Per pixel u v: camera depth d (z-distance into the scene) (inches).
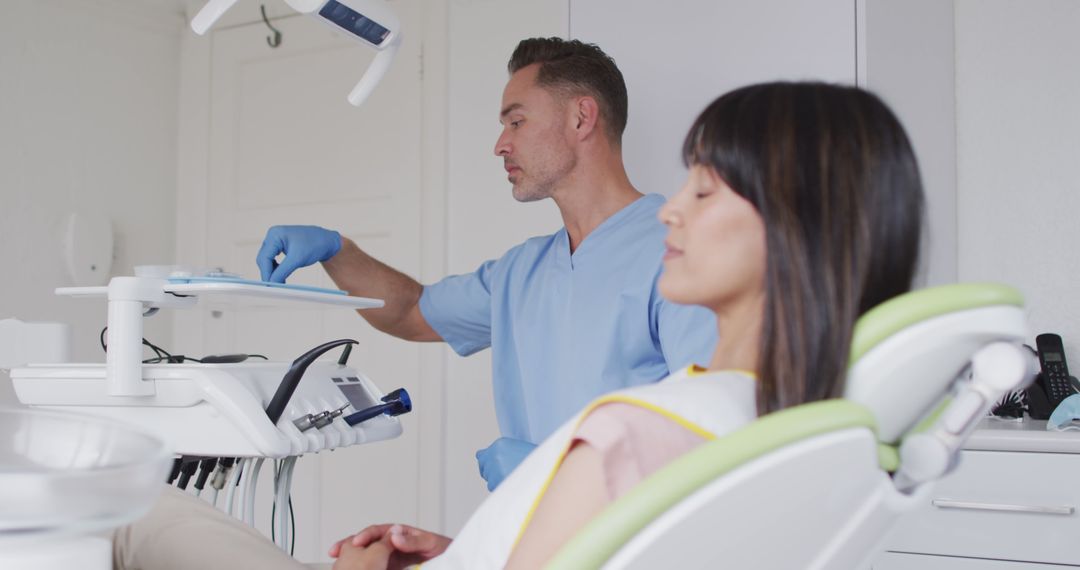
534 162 68.9
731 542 22.5
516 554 26.7
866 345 25.5
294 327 123.0
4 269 112.1
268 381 59.7
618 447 25.9
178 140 132.2
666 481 21.3
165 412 56.7
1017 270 87.7
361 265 76.1
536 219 108.7
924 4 84.1
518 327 69.4
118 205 124.7
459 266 112.7
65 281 118.2
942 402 28.2
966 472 68.7
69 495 19.9
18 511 19.7
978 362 25.1
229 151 128.8
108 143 123.8
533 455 29.2
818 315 25.9
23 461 25.4
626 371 63.9
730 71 77.0
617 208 68.4
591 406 27.2
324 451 119.3
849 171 26.7
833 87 28.4
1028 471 67.2
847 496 24.0
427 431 113.3
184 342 129.5
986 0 89.8
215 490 63.7
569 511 26.0
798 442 21.8
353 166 120.2
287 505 65.7
